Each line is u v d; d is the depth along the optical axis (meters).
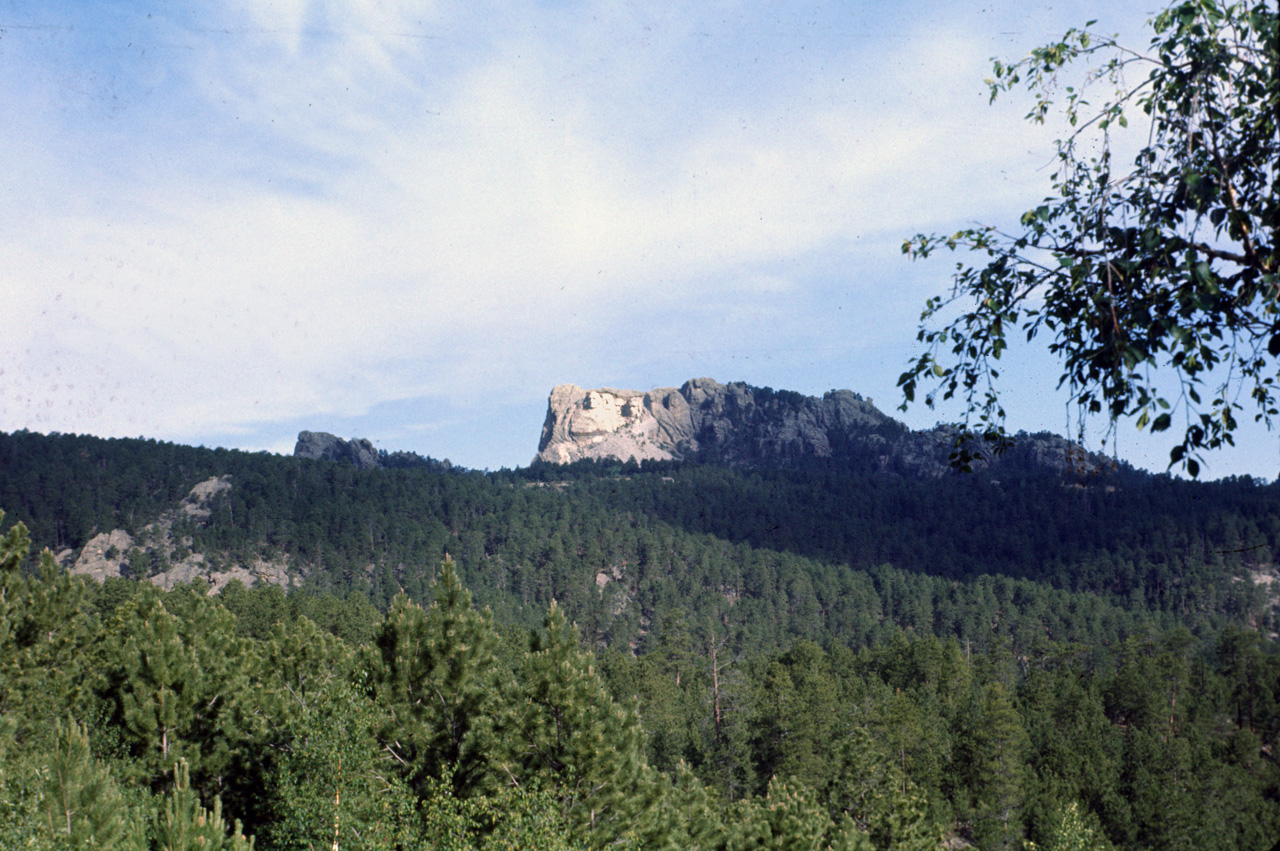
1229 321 6.71
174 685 25.12
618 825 22.11
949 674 103.81
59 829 12.51
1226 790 75.69
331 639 30.73
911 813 45.59
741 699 70.25
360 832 19.48
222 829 12.62
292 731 21.97
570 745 21.73
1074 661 133.25
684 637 102.81
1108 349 6.99
